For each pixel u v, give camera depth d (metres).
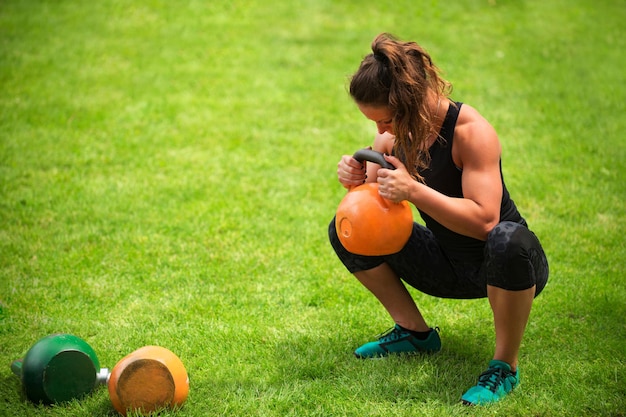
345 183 3.98
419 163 3.76
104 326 4.77
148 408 3.57
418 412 3.70
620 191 7.13
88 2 13.48
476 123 3.65
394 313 4.32
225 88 10.18
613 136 8.47
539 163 7.84
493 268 3.58
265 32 12.32
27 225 6.44
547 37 11.95
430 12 13.16
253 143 8.49
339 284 5.41
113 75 10.52
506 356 3.80
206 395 3.89
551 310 4.90
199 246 6.07
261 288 5.36
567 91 9.88
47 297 5.17
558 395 3.85
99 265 5.71
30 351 3.79
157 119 9.13
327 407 3.78
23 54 11.11
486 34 12.13
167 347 4.49
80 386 3.81
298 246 6.08
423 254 4.12
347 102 9.77
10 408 3.76
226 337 4.61
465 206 3.59
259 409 3.77
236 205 6.91
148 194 7.13
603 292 5.14
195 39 12.02
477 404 3.71
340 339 4.60
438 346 4.38
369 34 12.26
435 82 3.65
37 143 8.30
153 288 5.36
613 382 3.96
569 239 6.11
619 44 11.59
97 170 7.70
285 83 10.38
